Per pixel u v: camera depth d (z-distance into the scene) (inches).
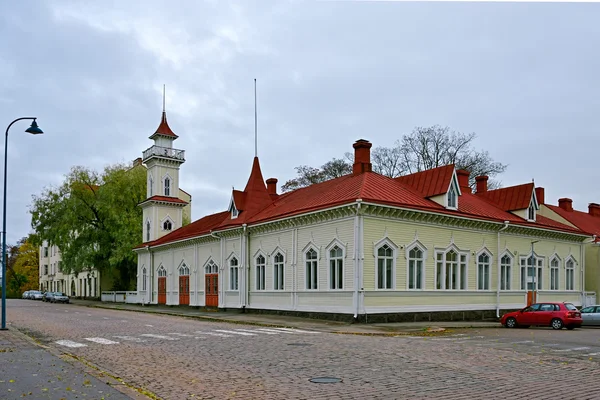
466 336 826.8
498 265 1321.4
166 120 2126.0
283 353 586.6
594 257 1720.0
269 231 1316.4
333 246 1111.0
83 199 2337.6
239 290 1391.5
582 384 424.8
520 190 1476.4
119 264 2347.4
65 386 398.6
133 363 519.2
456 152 2145.7
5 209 927.0
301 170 2564.0
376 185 1160.8
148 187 2129.7
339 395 375.6
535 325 1047.6
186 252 1737.2
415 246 1139.3
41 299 3075.8
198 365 504.1
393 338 775.1
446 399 366.0
